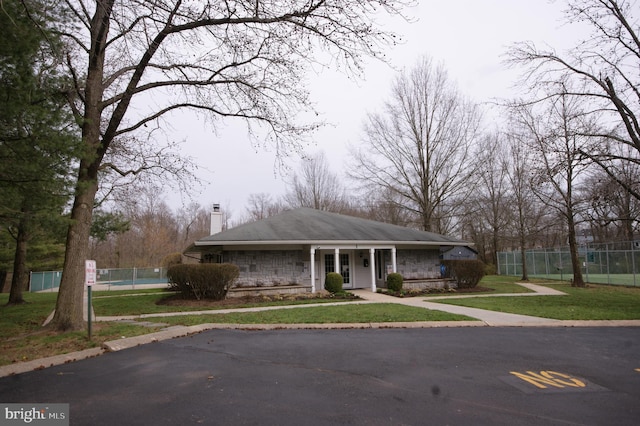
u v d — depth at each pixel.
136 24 9.35
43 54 7.65
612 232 37.75
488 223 38.66
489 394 4.77
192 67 11.18
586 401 4.55
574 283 21.06
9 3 6.20
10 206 7.82
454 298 15.70
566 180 21.98
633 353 6.96
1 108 6.33
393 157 33.31
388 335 8.59
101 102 9.88
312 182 49.53
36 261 26.81
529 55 15.57
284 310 12.27
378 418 4.01
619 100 13.23
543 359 6.50
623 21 12.48
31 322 11.16
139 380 5.32
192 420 3.96
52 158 7.22
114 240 49.97
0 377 5.53
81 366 6.11
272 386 5.05
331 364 6.14
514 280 26.66
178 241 58.25
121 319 10.98
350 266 20.48
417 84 31.75
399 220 40.22
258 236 17.19
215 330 9.26
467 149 31.23
